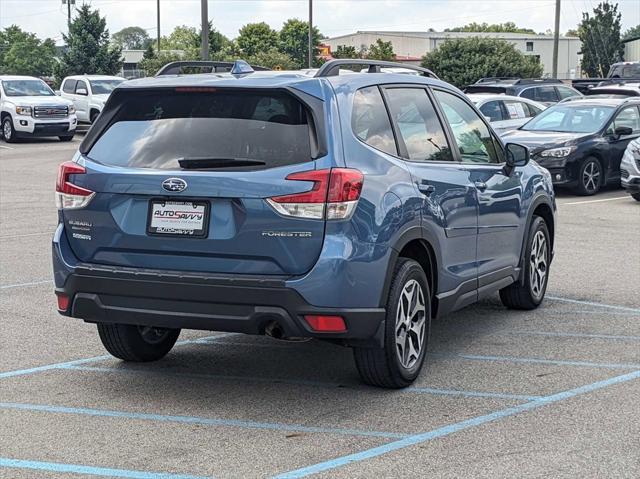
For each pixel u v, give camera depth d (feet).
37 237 42.68
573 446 16.87
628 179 53.93
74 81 121.80
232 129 18.80
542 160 58.49
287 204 17.95
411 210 19.92
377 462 16.16
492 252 24.62
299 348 24.22
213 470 15.88
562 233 43.39
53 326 26.40
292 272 18.10
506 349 23.85
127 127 19.72
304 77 19.21
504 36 369.50
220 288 18.11
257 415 18.78
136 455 16.60
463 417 18.53
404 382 20.36
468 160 23.58
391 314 19.44
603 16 241.14
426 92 22.76
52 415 18.81
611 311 28.12
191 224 18.51
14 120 107.24
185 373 21.89
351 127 19.01
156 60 197.67
